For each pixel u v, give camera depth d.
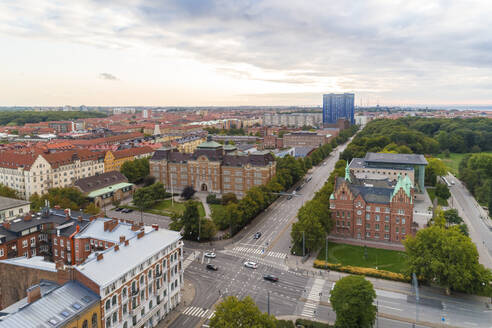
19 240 114.06
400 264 124.44
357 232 149.50
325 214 144.38
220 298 106.12
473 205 198.75
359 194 147.50
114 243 102.94
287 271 121.81
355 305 84.00
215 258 132.00
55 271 82.44
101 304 76.25
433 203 193.50
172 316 97.94
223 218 153.25
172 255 101.38
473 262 102.88
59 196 171.38
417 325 91.62
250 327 73.38
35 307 69.38
